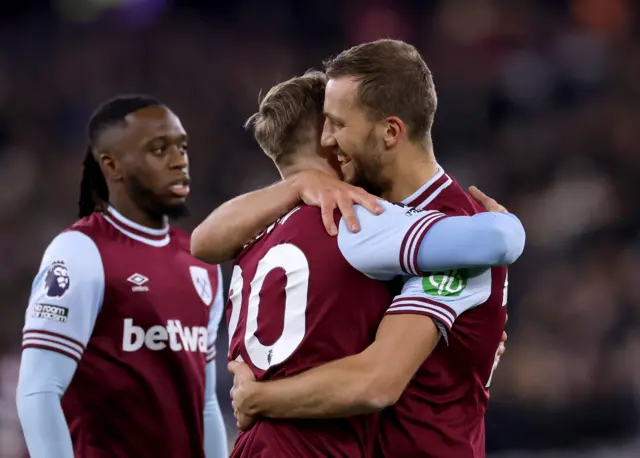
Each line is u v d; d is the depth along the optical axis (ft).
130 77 168.66
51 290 37.88
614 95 159.12
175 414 40.06
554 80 161.48
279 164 34.12
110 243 39.91
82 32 175.11
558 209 138.51
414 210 30.50
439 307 29.63
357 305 30.30
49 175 154.10
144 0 177.17
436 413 31.24
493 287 31.22
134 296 39.29
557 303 120.16
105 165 41.16
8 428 91.76
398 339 29.30
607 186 141.08
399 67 31.27
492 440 97.76
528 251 131.23
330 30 175.63
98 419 38.70
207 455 42.27
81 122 163.53
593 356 109.91
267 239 32.12
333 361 29.68
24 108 164.14
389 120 31.19
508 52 165.99
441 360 31.14
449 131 156.25
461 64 164.76
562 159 149.48
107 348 38.78
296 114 33.22
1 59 169.58
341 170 33.40
